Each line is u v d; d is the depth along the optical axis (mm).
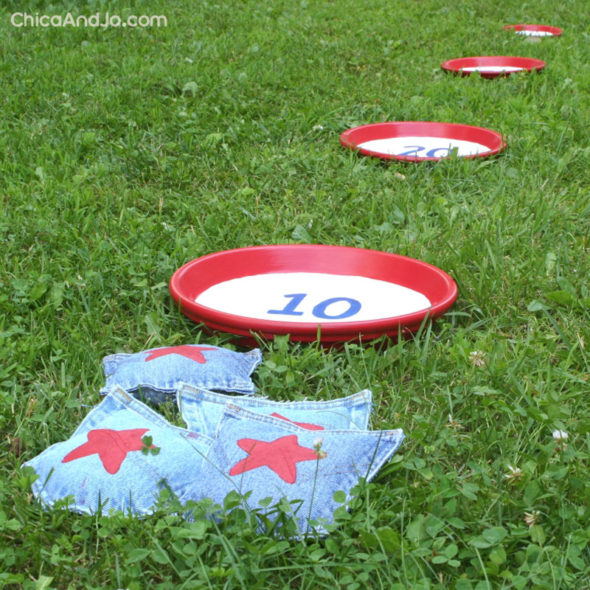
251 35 6848
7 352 2221
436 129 4520
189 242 3031
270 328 2236
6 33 6402
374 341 2277
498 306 2586
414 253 2949
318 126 4523
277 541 1521
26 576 1510
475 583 1452
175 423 1970
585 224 3293
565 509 1597
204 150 4113
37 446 1888
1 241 2990
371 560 1479
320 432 1776
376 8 8578
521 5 9047
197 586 1411
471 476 1774
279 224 3305
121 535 1558
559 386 2168
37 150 3992
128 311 2598
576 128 4430
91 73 5484
